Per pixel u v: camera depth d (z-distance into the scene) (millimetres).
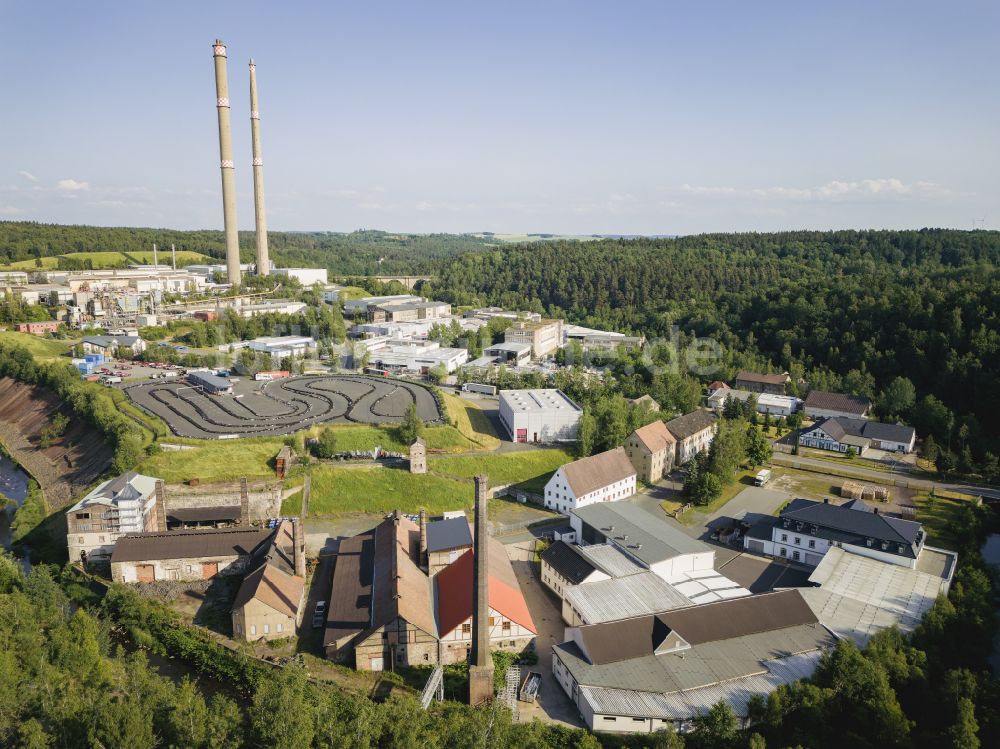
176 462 144375
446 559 111938
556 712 80750
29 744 61688
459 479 150375
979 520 128500
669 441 169750
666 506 147375
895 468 170125
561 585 106500
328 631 91625
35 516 139000
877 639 83500
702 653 86625
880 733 70312
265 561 104812
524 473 157875
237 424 167875
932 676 80312
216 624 99688
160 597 106438
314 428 163750
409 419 163000
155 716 68188
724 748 71000
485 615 80625
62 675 77812
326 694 78500
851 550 115125
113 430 157625
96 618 94438
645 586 103562
